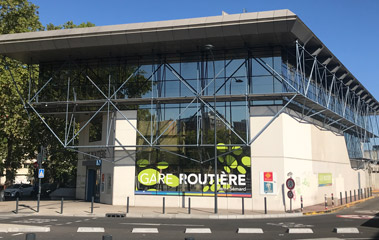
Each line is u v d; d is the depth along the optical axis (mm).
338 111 35719
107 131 24750
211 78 25156
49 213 20469
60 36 24547
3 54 26781
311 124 28812
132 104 26109
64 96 27391
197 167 24578
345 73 33250
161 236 12898
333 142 34219
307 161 27266
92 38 24281
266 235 13188
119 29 23656
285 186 23312
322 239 12070
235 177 23859
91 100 25078
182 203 24438
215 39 23578
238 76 24734
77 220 17766
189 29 23016
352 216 20484
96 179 28891
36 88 31312
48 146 40875
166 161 25125
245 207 23422
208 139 24625
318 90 31094
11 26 34656
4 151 33938
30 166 45312
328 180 31656
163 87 25781
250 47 24781
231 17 22484
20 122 33219
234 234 13430
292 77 25797
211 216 19672
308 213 21625
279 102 23922
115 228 14922
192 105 25234
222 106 24719
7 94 31734
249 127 24125
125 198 25344
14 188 38875
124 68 26688
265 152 23688
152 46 24812
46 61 28281
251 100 24359
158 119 25641
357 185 41906
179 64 25828
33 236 8469
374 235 13156
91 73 27234
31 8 36125
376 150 49250
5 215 19672
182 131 25141
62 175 51188
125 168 25641
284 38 23406
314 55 26500
